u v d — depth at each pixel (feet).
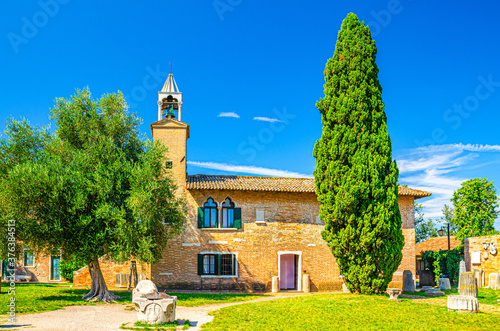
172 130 101.04
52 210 68.28
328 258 102.53
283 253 100.17
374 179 77.71
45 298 72.74
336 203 79.15
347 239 78.64
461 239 138.72
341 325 53.16
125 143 82.17
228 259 98.43
